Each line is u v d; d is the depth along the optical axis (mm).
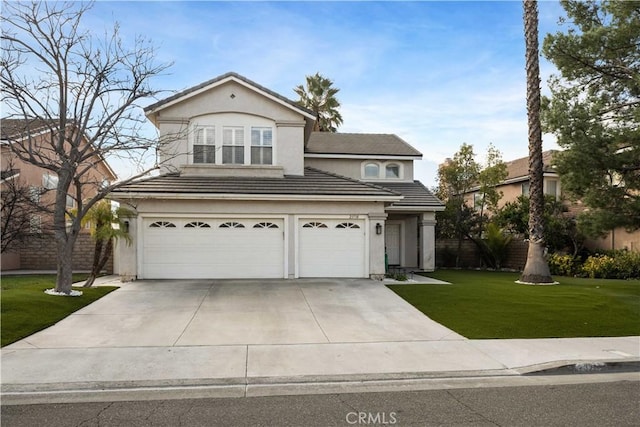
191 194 14586
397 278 15984
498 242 22312
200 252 15031
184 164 16047
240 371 6754
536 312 10742
